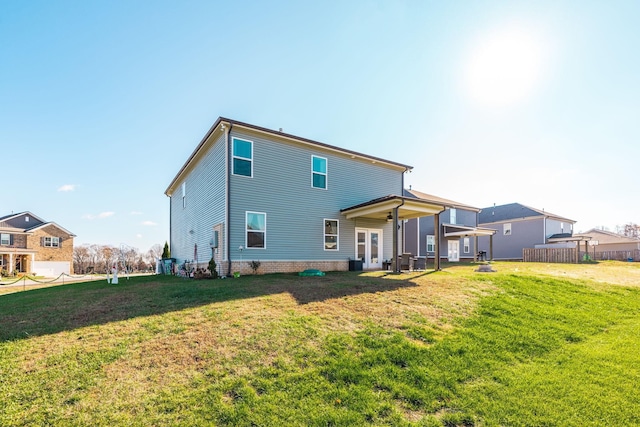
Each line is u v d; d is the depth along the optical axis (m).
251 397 3.27
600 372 4.21
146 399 3.17
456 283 9.12
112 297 7.59
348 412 3.11
